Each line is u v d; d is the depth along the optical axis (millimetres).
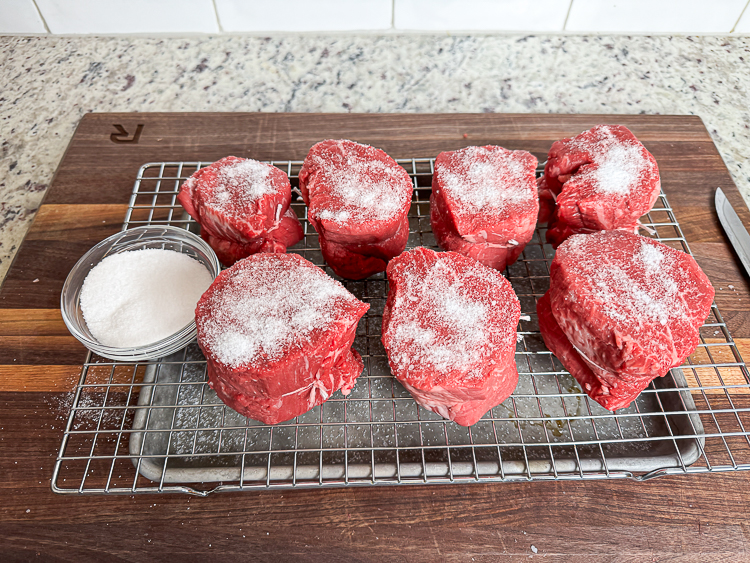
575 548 263
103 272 329
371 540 265
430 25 534
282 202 324
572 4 517
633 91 481
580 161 332
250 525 267
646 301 272
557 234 348
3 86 476
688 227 369
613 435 303
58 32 521
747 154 431
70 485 273
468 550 263
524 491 278
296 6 512
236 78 490
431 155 401
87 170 391
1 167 418
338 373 288
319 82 489
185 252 357
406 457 294
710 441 292
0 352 314
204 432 300
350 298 275
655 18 526
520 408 312
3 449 283
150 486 272
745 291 342
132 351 279
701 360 317
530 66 506
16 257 348
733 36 537
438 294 283
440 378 257
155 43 522
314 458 294
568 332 286
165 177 376
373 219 300
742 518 271
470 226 304
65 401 299
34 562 256
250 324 263
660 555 261
